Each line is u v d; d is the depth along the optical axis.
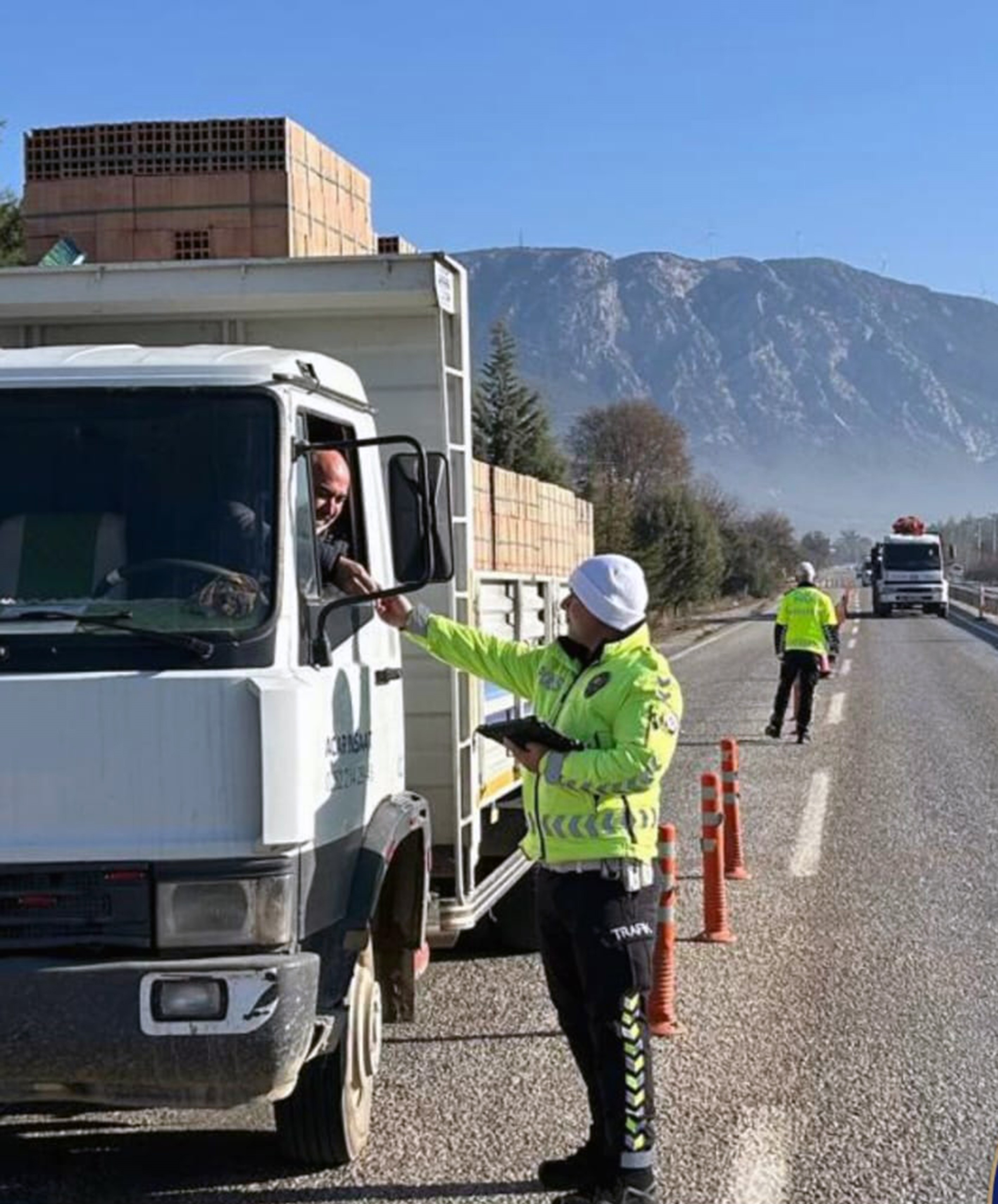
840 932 9.64
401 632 6.08
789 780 16.45
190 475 5.17
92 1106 6.52
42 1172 5.88
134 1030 4.73
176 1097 4.85
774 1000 8.19
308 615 5.22
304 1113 5.76
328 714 5.27
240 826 4.81
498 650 5.80
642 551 56.81
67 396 5.25
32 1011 4.73
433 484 5.82
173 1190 5.71
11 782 4.82
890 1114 6.50
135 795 4.81
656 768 5.32
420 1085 6.92
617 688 5.36
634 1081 5.30
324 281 7.27
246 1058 4.75
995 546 143.50
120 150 9.31
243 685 4.82
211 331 7.64
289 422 5.25
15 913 4.81
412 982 6.41
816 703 25.33
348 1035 5.73
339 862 5.42
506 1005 8.20
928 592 59.91
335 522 5.98
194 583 5.04
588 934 5.36
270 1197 5.64
